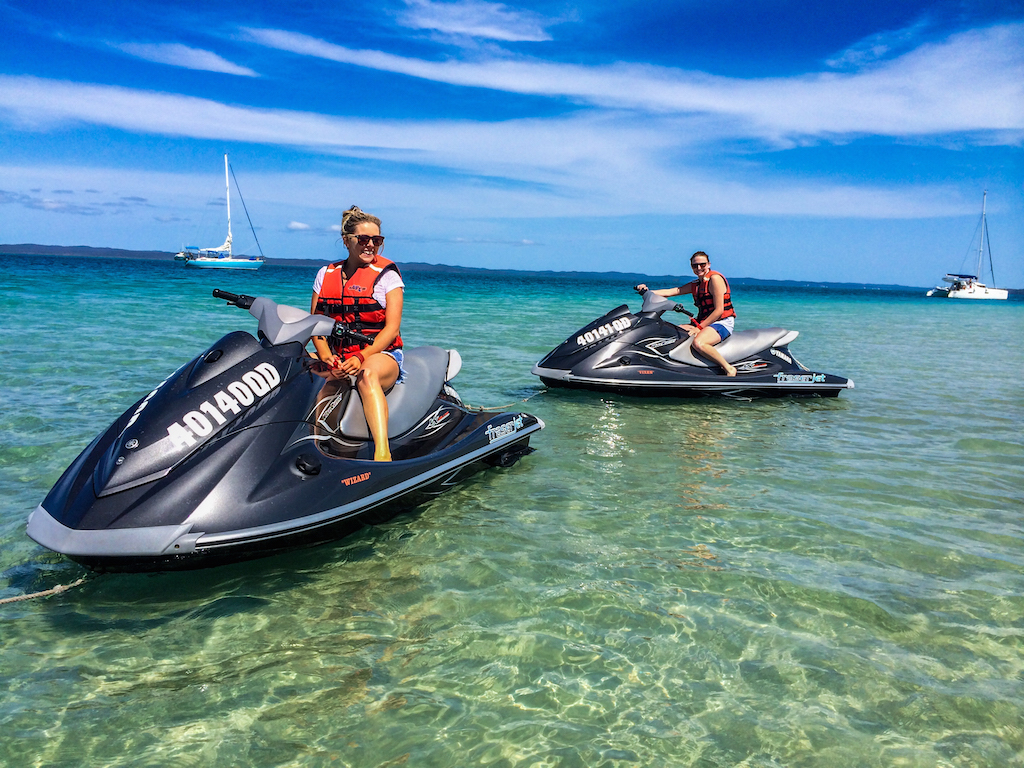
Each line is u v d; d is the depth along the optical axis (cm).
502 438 460
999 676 241
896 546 349
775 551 340
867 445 557
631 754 199
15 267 4719
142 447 290
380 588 295
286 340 341
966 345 1595
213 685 226
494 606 280
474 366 883
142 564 279
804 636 264
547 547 339
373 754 196
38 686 224
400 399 413
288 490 308
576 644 255
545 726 210
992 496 433
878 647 258
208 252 8212
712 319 745
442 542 343
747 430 597
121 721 208
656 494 420
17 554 317
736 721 215
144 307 1523
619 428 589
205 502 284
